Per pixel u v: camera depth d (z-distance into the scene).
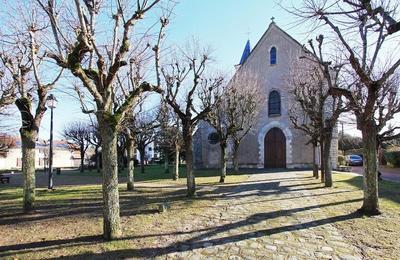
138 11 6.46
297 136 26.52
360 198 10.38
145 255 5.27
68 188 15.99
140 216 8.11
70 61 5.75
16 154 57.44
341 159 30.61
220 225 7.14
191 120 11.86
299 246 5.71
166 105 19.59
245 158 28.55
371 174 8.17
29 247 5.71
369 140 8.23
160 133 25.52
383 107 12.56
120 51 6.29
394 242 5.87
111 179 6.25
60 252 5.43
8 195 13.56
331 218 7.70
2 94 10.11
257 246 5.72
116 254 5.30
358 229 6.73
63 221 7.73
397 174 23.88
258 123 28.22
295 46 27.27
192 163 11.71
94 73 6.26
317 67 15.08
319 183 14.98
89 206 9.84
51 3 6.64
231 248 5.62
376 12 5.96
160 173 27.83
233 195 11.57
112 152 6.26
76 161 70.50
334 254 5.30
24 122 9.01
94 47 6.04
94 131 32.09
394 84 13.84
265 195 11.45
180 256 5.23
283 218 7.77
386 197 10.86
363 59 8.15
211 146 30.28
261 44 28.89
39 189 15.70
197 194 11.93
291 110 22.25
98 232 6.63
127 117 11.62
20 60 9.09
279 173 21.80
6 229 7.05
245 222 7.39
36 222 7.70
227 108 19.98
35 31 8.51
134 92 6.63
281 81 27.52
